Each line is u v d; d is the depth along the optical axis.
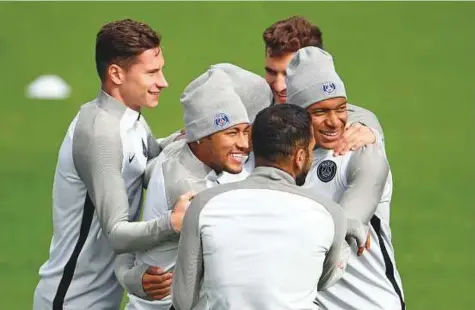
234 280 18.80
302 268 18.88
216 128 20.28
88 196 22.11
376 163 21.05
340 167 21.33
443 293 38.38
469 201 47.78
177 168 20.73
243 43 69.50
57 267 22.81
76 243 22.42
